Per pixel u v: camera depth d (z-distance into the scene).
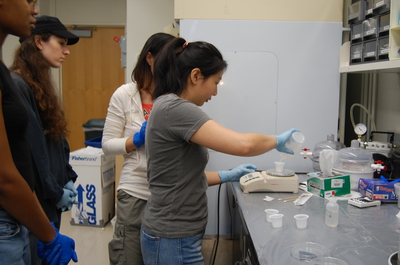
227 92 2.09
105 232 2.74
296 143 1.31
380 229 1.15
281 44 2.06
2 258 0.91
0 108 0.84
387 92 2.16
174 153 1.10
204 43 1.13
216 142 1.04
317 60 2.08
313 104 2.10
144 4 3.27
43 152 1.32
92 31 4.54
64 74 4.63
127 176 1.57
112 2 4.41
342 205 1.41
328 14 2.05
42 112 1.43
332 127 2.12
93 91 4.65
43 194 1.32
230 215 2.02
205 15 2.05
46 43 1.43
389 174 1.69
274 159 2.10
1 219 0.90
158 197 1.15
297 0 2.04
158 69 1.18
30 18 0.92
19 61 1.39
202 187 1.19
